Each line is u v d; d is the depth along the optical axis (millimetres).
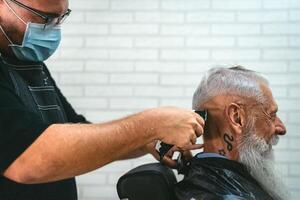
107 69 3145
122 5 3141
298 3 3041
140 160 3102
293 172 3004
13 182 1401
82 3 3164
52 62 3174
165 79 3107
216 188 1372
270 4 3061
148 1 3123
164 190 1400
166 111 1290
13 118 1249
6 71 1451
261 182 1453
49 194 1504
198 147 1377
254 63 3059
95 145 1228
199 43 3092
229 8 3082
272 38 3053
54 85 1854
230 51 3074
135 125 1260
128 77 3129
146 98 3119
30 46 1564
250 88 1460
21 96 1488
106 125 1267
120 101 3139
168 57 3109
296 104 3025
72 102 3152
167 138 1272
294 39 3043
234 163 1425
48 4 1511
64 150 1208
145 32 3123
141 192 1417
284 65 3041
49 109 1638
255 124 1463
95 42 3152
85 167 1247
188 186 1415
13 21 1509
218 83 1484
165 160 1569
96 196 3131
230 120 1459
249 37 3066
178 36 3105
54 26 1609
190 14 3104
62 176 1256
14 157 1218
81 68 3158
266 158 1499
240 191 1368
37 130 1237
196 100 1526
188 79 3090
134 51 3129
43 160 1206
